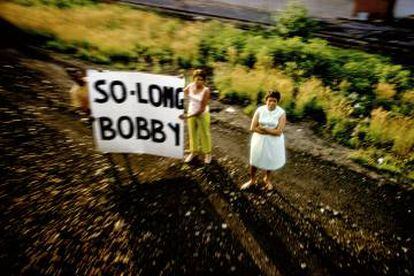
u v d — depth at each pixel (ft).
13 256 12.62
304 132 24.03
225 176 18.28
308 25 39.27
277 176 18.94
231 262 13.51
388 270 13.99
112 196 15.92
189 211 15.62
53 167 17.26
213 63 32.53
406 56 35.35
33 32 33.12
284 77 29.81
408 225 16.55
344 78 31.19
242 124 23.98
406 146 22.20
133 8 44.39
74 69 28.30
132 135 16.97
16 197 15.15
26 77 25.73
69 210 14.87
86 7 43.21
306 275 13.35
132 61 31.71
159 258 13.30
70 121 21.33
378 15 38.34
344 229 15.78
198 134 18.15
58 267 12.44
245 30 40.01
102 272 12.49
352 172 20.17
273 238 14.80
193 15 42.73
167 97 16.08
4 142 18.52
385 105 27.68
